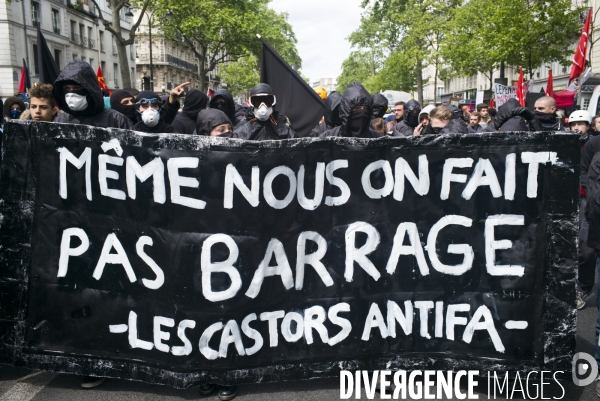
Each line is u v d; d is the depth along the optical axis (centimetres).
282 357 321
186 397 328
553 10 1964
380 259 325
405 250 324
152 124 422
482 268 322
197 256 312
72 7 3994
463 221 321
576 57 1207
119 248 320
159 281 316
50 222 326
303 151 315
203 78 3709
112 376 323
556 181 312
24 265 328
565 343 316
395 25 4322
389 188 322
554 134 310
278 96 650
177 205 312
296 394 333
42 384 344
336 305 324
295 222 318
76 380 350
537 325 319
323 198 320
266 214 314
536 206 316
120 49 2206
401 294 326
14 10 3228
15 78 3231
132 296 320
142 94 432
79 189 323
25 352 329
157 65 5906
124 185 318
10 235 327
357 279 325
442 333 327
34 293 329
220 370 315
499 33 2141
